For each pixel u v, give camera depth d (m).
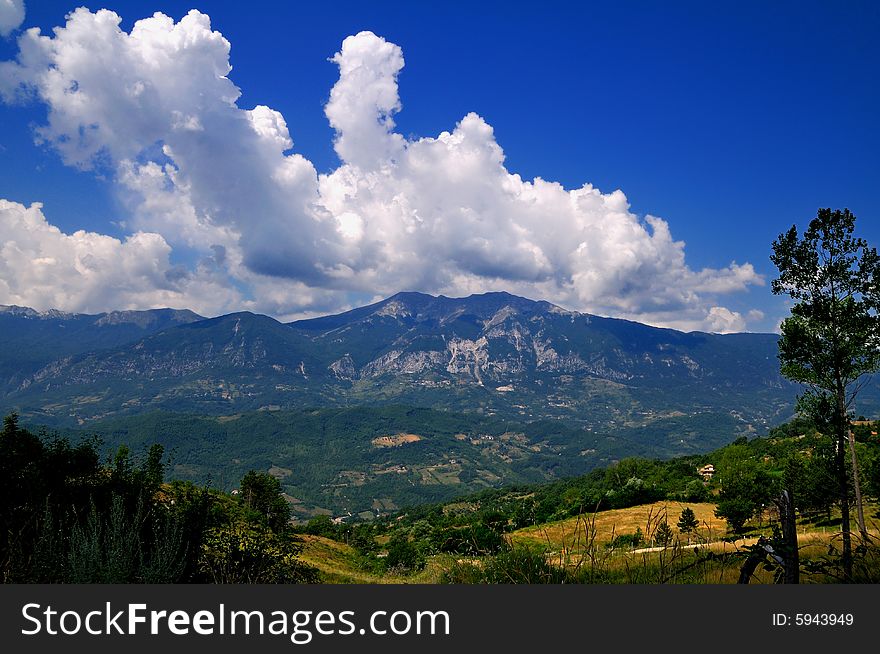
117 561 5.70
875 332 15.73
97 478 8.01
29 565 5.73
